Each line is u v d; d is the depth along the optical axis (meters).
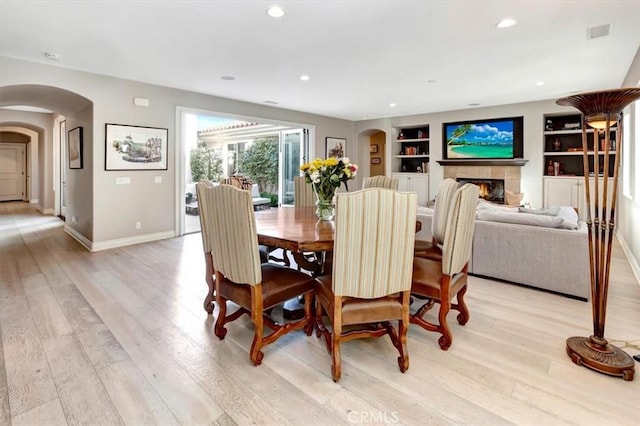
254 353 2.06
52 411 1.67
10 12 2.90
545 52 3.79
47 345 2.27
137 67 4.39
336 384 1.90
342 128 8.64
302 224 2.86
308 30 3.22
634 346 2.25
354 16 2.93
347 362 2.12
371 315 1.96
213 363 2.09
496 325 2.59
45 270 3.91
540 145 6.51
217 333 2.38
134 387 1.85
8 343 2.29
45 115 8.21
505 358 2.15
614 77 4.80
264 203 9.14
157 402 1.74
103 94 4.76
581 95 2.04
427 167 8.23
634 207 4.02
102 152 4.82
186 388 1.85
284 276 2.33
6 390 1.82
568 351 2.17
